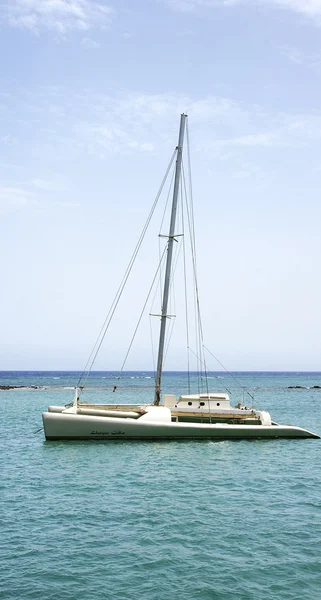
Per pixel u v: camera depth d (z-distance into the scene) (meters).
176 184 33.41
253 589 11.40
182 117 33.97
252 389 123.75
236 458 26.66
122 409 32.41
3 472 23.09
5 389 114.44
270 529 15.40
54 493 19.45
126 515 16.66
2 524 15.68
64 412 30.36
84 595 11.01
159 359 32.34
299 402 74.38
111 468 23.86
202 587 11.45
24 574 12.03
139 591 11.23
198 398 31.95
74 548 13.69
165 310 32.38
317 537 14.74
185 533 14.95
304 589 11.45
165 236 32.84
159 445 29.34
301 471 23.92
